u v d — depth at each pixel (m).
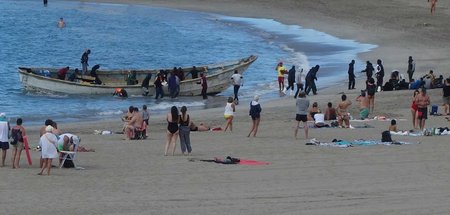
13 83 89.19
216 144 49.62
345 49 111.56
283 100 76.00
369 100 63.81
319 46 115.00
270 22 142.00
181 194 34.34
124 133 54.88
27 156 43.22
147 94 80.12
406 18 137.38
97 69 85.12
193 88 80.88
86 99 78.44
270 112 65.88
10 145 47.94
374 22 134.75
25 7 169.75
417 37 119.31
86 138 53.44
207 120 62.16
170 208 31.38
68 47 123.69
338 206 31.20
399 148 46.72
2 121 42.12
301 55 107.62
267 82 90.12
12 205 32.03
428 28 127.25
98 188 35.94
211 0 169.00
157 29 139.00
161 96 79.44
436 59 100.00
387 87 78.50
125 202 32.62
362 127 57.03
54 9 166.12
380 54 105.62
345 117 57.19
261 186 36.03
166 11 160.00
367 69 80.38
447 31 124.69
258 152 46.16
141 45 123.81
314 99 72.75
